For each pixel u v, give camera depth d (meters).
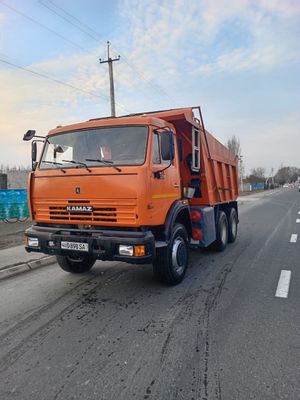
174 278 5.90
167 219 5.62
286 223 14.89
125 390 3.04
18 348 3.82
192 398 2.91
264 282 6.14
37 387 3.11
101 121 5.57
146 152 5.10
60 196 5.49
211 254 8.58
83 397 2.96
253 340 3.91
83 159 5.46
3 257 7.96
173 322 4.44
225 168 9.59
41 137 6.03
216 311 4.80
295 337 3.98
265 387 3.04
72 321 4.53
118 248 4.93
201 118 7.42
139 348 3.77
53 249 5.39
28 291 5.82
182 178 7.08
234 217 10.43
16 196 15.33
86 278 6.51
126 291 5.72
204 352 3.66
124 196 4.99
